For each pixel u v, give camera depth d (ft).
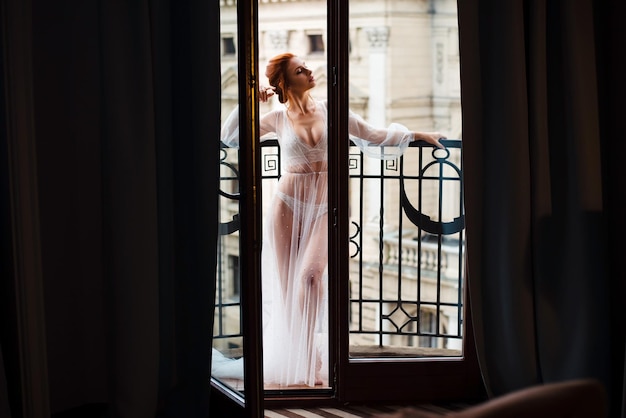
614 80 8.39
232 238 8.59
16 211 7.66
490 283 8.80
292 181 10.52
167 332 9.11
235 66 8.24
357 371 9.55
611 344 8.70
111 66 8.10
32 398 7.89
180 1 8.56
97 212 8.93
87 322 9.09
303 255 10.44
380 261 10.82
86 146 8.79
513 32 8.21
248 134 7.66
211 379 9.39
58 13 8.54
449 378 9.60
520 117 8.30
